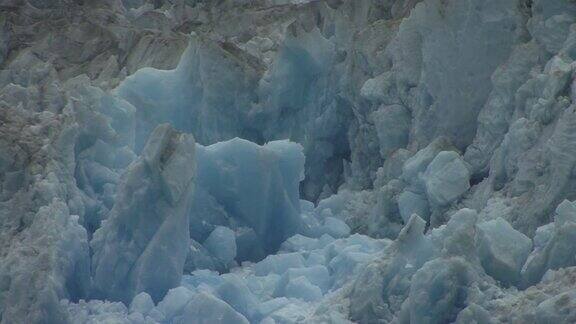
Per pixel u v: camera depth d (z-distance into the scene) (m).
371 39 63.75
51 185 49.22
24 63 69.44
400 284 44.19
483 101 58.56
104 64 69.19
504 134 56.31
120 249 49.25
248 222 56.81
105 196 53.66
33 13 72.69
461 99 58.88
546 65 54.44
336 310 45.34
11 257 46.28
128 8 78.69
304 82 65.06
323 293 50.59
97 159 54.72
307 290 49.28
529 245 44.38
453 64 58.91
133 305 47.62
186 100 63.25
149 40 69.38
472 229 43.00
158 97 62.84
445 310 42.00
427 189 55.72
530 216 50.56
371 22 67.06
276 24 70.94
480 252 44.06
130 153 56.22
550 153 51.00
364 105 63.97
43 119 52.69
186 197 49.72
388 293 44.31
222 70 63.22
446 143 58.59
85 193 53.47
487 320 40.94
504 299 41.78
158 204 49.44
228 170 56.09
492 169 54.97
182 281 51.59
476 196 55.22
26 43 71.44
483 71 58.50
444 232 44.22
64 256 47.38
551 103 52.25
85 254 48.88
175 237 49.50
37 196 49.06
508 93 56.25
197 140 63.81
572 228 43.34
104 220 51.44
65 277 47.38
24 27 71.75
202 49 62.94
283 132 65.50
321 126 66.25
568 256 43.38
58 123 51.97
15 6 72.56
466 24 58.41
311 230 59.06
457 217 43.94
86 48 70.44
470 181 57.28
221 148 56.28
